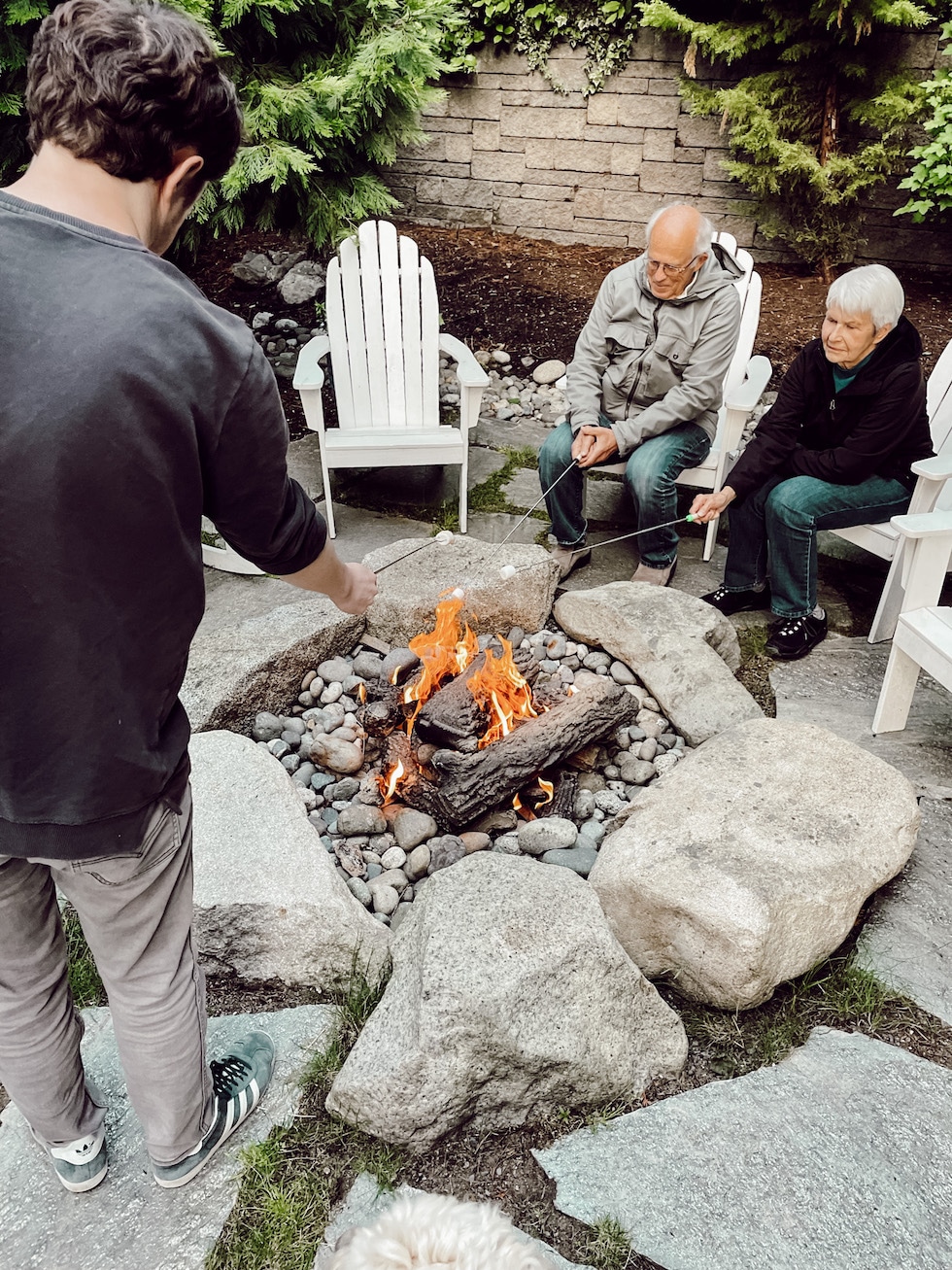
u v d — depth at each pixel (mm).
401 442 3777
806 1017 2010
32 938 1397
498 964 1812
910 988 2051
